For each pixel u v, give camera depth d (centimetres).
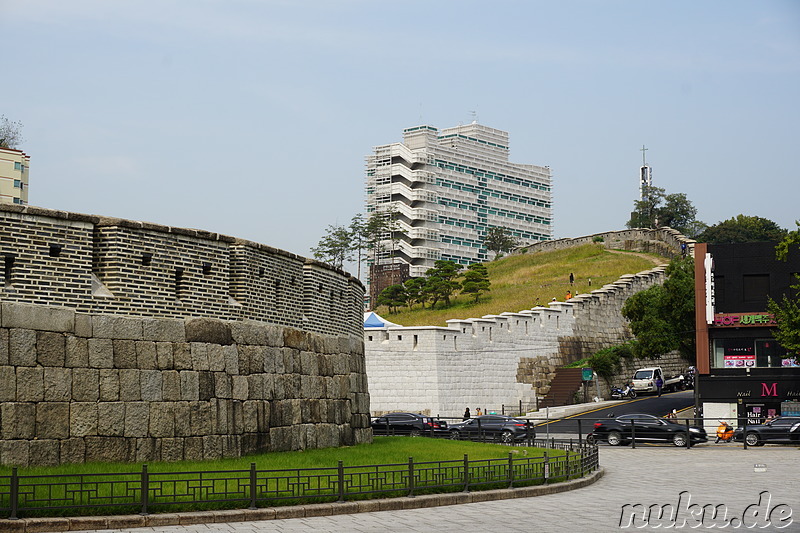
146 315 2502
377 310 11169
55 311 2286
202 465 2420
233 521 1958
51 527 1755
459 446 3666
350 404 3534
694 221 16250
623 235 12812
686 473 3306
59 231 2331
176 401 2528
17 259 2241
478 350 6825
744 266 5506
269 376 2923
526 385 7312
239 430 2738
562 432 5622
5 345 2170
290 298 3144
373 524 1977
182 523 1892
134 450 2403
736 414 5456
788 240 4991
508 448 3709
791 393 5375
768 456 4025
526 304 10006
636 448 4622
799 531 1948
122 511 1881
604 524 2020
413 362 6425
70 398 2281
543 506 2348
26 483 1984
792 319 4862
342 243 13625
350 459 2833
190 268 2652
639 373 7875
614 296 8781
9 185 5006
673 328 7150
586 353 8188
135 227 2500
